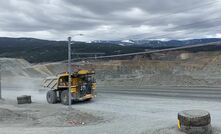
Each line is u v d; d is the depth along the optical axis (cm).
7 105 3027
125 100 3136
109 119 2111
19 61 9969
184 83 5916
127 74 8781
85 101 3181
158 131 1427
